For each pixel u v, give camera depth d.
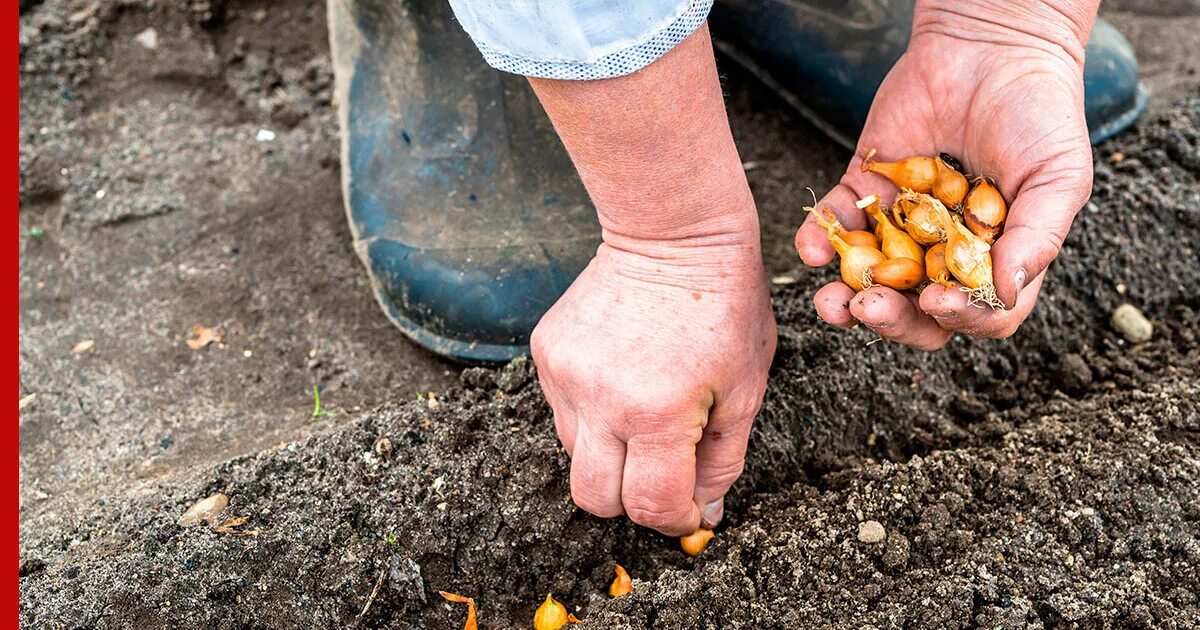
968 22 0.71
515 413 0.80
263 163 1.00
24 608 0.73
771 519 0.77
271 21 1.08
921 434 0.82
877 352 0.83
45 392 0.86
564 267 0.84
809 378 0.82
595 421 0.70
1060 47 0.71
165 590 0.73
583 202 0.87
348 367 0.87
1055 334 0.86
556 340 0.71
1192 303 0.89
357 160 0.91
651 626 0.72
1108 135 0.95
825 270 0.88
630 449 0.70
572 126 0.66
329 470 0.78
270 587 0.74
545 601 0.75
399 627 0.75
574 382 0.70
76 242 0.95
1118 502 0.75
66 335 0.90
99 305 0.91
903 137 0.73
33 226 0.96
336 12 0.93
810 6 0.94
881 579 0.73
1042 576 0.73
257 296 0.92
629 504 0.71
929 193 0.71
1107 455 0.77
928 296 0.66
